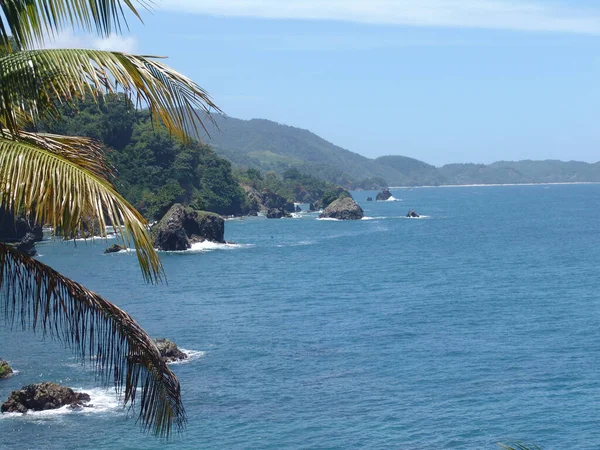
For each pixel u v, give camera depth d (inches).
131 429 1540.4
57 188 357.4
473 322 2906.0
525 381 2009.1
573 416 1712.6
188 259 5561.0
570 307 3250.5
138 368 438.9
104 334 428.5
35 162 360.2
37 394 1651.1
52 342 2226.9
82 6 356.2
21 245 3745.1
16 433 1512.1
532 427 1643.7
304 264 5246.1
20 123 411.8
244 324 2866.6
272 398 1831.9
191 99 375.6
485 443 1549.0
